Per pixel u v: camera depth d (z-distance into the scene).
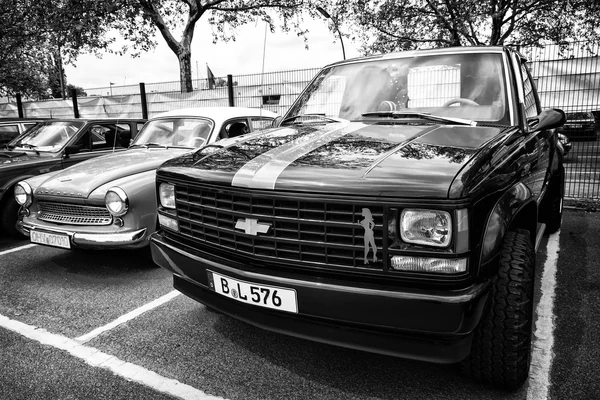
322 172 2.04
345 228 1.94
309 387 2.41
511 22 10.55
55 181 4.36
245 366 2.63
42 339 3.02
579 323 3.03
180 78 17.34
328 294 1.95
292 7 16.97
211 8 17.50
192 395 2.37
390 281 1.90
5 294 3.81
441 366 2.57
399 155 2.13
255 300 2.16
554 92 7.43
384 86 3.28
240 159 2.41
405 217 1.83
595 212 6.45
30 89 21.75
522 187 2.43
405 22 12.06
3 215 5.41
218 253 2.39
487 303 1.94
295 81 11.30
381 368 2.57
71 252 5.01
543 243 4.88
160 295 3.73
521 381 2.24
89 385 2.47
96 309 3.48
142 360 2.72
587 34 10.41
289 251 2.07
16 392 2.42
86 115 15.34
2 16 15.62
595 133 7.10
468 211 1.81
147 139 5.66
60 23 14.67
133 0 15.05
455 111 2.94
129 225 4.00
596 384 2.35
